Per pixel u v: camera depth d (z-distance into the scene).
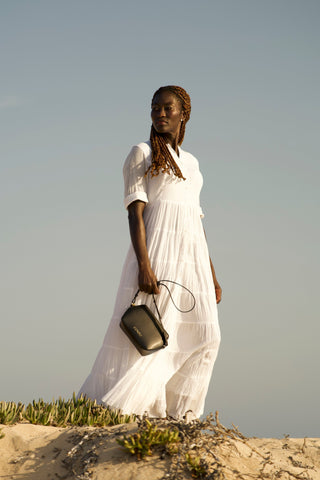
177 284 5.84
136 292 5.85
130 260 6.05
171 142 6.26
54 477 3.89
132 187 6.01
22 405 5.14
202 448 3.89
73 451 4.09
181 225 5.98
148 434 3.89
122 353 5.72
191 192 6.16
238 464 3.92
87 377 5.98
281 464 4.39
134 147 6.10
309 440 5.41
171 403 5.79
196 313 5.86
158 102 6.14
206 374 5.82
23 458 4.15
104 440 4.14
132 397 5.43
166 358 5.71
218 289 6.56
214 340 5.80
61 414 5.12
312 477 4.29
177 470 3.64
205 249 6.17
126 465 3.76
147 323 5.58
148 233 5.97
